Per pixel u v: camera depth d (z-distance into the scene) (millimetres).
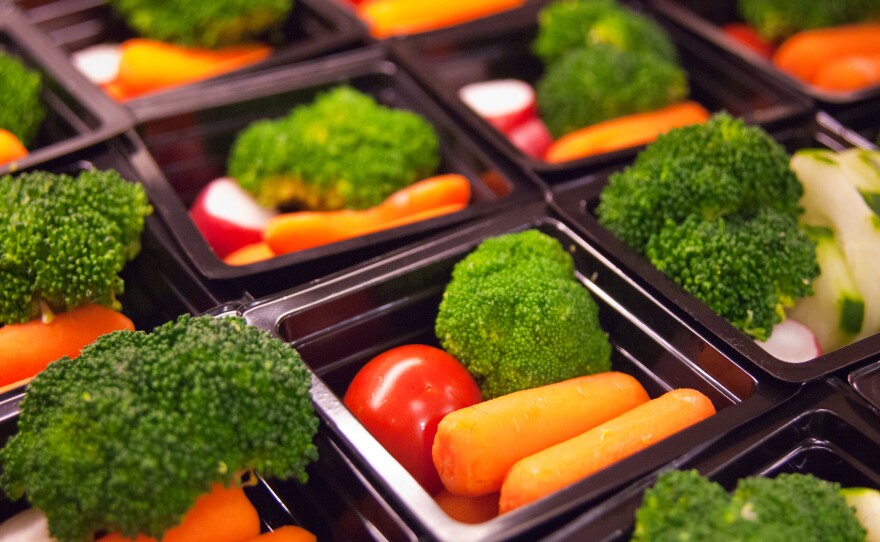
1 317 333
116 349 299
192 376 290
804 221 364
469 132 403
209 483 288
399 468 296
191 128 410
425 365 330
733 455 301
